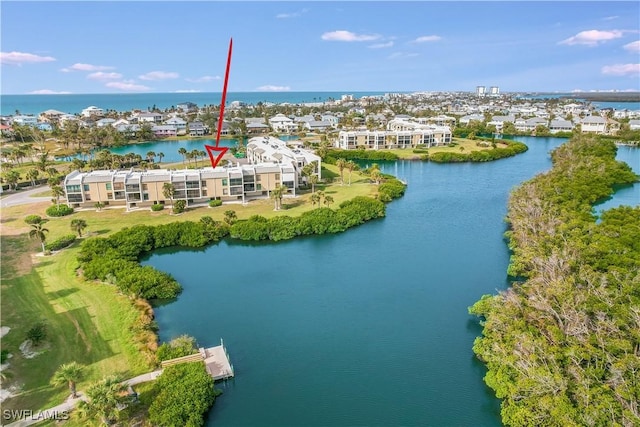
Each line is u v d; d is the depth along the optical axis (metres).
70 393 38.66
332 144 194.25
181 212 94.81
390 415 39.22
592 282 47.16
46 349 45.22
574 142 155.50
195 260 74.44
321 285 64.94
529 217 74.50
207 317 56.00
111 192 97.25
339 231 86.69
